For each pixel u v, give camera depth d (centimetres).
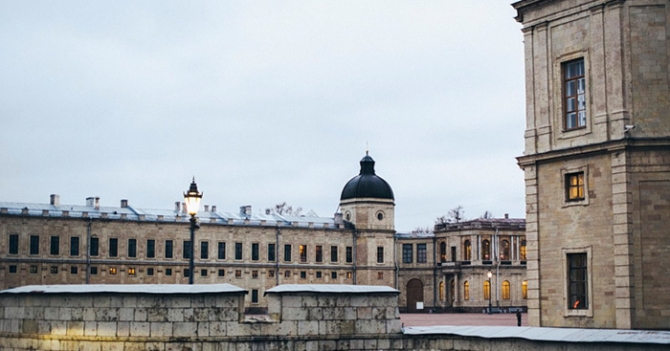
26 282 12038
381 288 3447
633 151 4119
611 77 4216
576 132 4394
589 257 4278
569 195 4441
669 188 4097
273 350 3203
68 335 3139
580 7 4397
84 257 12494
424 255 14925
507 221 14550
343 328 3341
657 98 4150
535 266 4566
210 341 3114
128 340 3078
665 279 4072
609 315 4172
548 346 3152
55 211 12481
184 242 13350
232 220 13812
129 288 3133
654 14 4184
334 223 14612
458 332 3412
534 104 4638
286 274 14125
